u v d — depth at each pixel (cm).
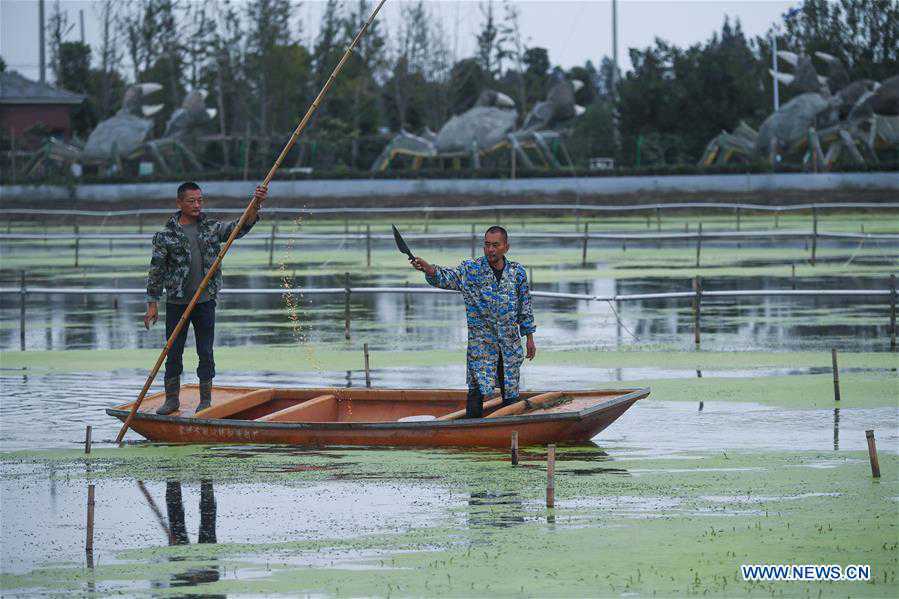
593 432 1673
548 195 9631
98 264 5847
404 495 1409
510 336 1694
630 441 1711
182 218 1805
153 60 13250
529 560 1145
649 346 2814
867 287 4144
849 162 9831
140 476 1526
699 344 2827
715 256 5856
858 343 2822
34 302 4184
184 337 1803
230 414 1820
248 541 1227
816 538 1204
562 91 10269
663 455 1612
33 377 2428
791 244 6600
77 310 3888
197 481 1494
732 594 1041
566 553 1166
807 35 12519
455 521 1293
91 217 9631
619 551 1171
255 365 2567
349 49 1753
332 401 1861
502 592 1052
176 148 10962
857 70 12081
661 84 11738
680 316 3484
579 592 1049
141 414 1730
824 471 1505
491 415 1670
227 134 13250
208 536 1248
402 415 1834
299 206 9794
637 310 3669
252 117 12600
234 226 1822
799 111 9612
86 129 13875
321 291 3003
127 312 3819
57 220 9706
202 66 13300
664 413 1934
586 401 1722
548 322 3359
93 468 1575
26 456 1653
